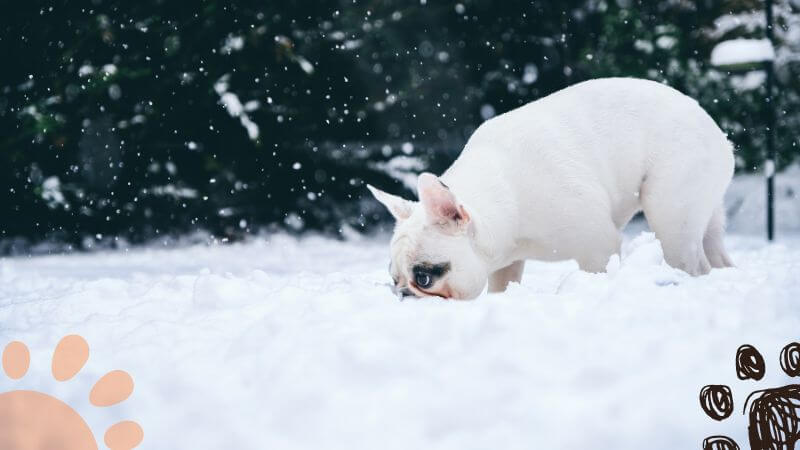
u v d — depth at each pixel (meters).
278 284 1.92
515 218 1.73
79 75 4.35
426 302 1.50
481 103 5.88
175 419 1.19
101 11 4.46
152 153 4.67
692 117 1.83
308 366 1.22
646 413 1.11
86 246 4.64
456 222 1.58
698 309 1.34
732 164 1.90
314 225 5.18
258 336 1.36
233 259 3.82
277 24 4.71
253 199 4.97
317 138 5.07
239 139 4.74
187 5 4.51
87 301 1.79
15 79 4.43
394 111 5.43
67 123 4.47
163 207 4.77
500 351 1.22
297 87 4.86
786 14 5.48
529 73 5.89
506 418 1.12
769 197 3.97
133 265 3.52
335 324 1.35
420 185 1.55
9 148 4.30
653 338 1.25
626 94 1.83
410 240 1.57
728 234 4.71
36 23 4.38
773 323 1.31
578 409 1.12
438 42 5.68
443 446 1.10
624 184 1.82
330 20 5.03
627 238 4.31
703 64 5.61
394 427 1.13
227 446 1.15
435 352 1.25
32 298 1.99
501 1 5.64
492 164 1.75
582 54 5.72
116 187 4.67
